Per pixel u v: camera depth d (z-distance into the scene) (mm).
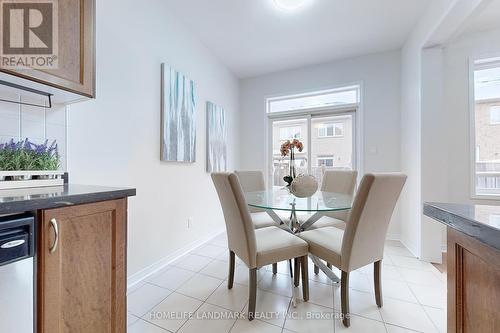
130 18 1949
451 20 2008
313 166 3852
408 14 2445
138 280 2000
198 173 2938
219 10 2395
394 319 1529
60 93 1290
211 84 3277
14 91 1251
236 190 1515
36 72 1075
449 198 2719
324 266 2035
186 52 2682
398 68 3203
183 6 2340
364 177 1380
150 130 2158
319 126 3822
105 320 1041
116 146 1838
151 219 2166
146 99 2113
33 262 820
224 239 3146
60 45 1162
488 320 606
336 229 1961
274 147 4148
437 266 2326
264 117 4078
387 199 1505
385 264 2375
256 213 2654
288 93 3881
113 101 1812
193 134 2762
